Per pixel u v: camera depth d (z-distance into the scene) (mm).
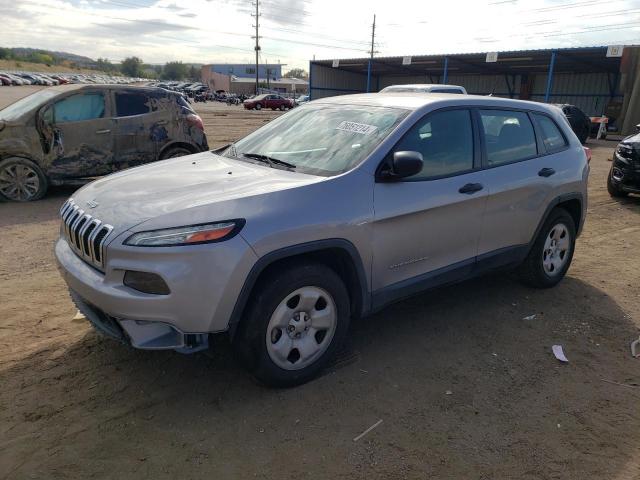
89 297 2887
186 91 68000
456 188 3766
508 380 3416
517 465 2643
